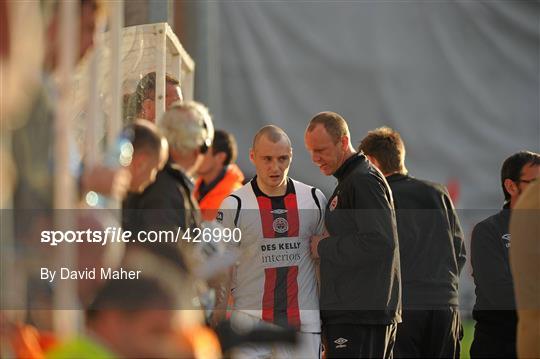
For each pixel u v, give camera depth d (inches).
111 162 474.9
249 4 1286.9
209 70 997.8
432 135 1320.1
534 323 589.6
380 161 782.5
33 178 374.3
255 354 597.9
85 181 423.2
